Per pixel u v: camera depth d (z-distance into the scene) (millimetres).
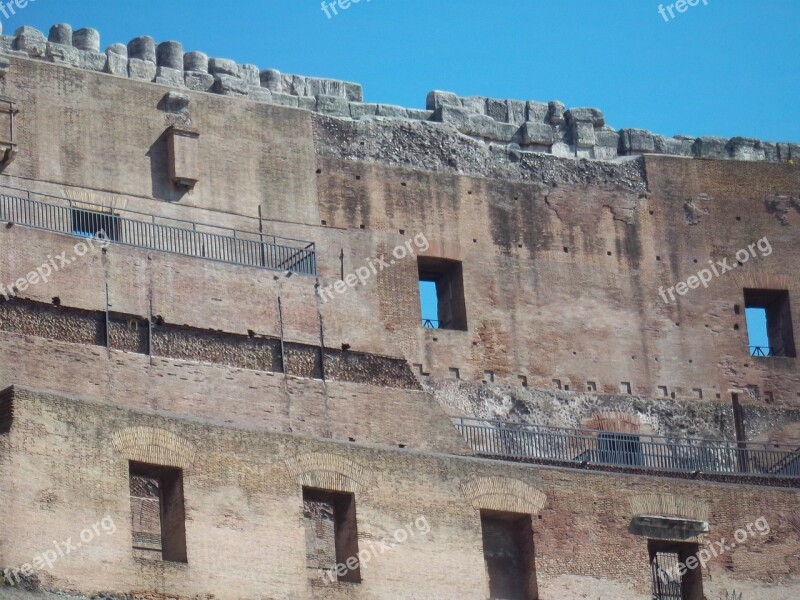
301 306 67938
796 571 64188
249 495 55594
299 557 55812
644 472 71000
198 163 73062
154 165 72375
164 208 71938
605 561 61562
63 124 70938
